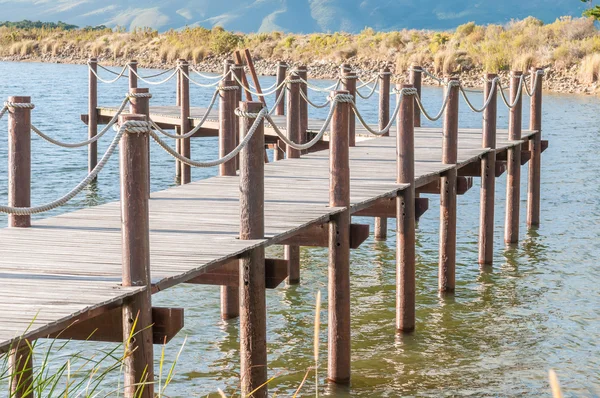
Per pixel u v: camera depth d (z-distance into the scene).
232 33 71.88
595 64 51.25
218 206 12.40
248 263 9.54
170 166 28.05
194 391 10.64
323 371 11.48
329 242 11.09
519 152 18.62
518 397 10.55
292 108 17.45
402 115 12.98
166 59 70.50
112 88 52.41
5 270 8.77
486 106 17.03
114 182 24.91
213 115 23.86
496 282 15.59
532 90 20.14
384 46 64.50
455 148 15.24
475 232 19.34
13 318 7.16
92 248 9.83
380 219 18.88
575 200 22.58
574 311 13.93
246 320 9.52
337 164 11.10
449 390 10.80
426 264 16.81
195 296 14.54
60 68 68.69
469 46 59.00
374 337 12.75
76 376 10.74
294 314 13.78
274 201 12.37
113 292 7.85
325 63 62.97
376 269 16.45
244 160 9.80
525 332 12.97
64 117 37.78
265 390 9.62
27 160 11.05
